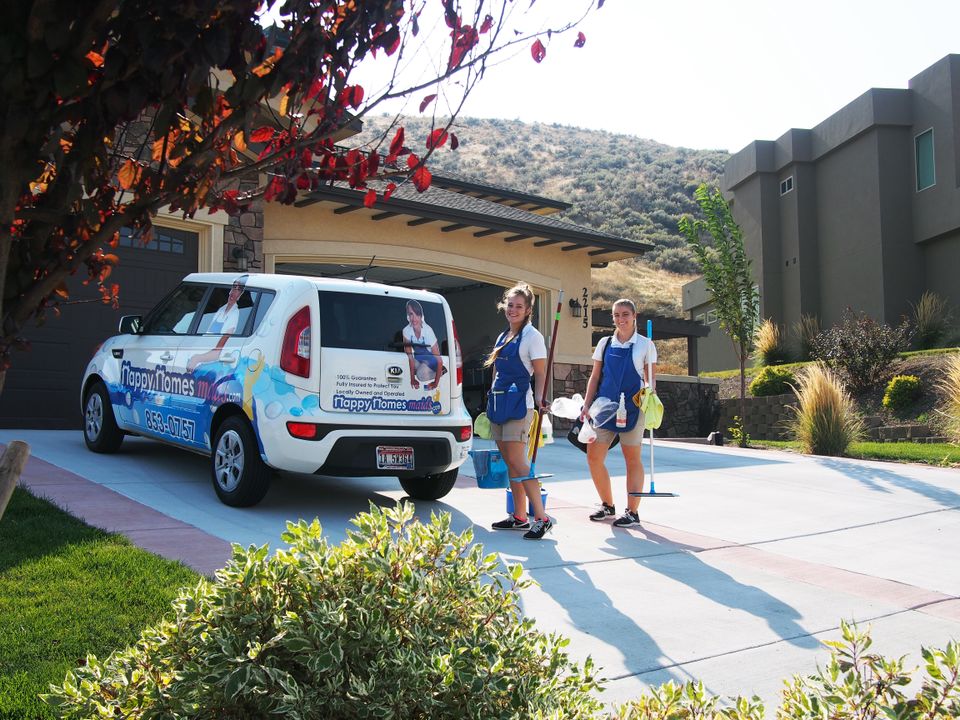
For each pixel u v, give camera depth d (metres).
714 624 4.41
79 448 8.66
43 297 1.95
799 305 24.25
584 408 6.87
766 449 14.49
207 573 4.56
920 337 19.72
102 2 1.59
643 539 6.33
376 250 13.59
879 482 9.26
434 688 2.11
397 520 2.53
